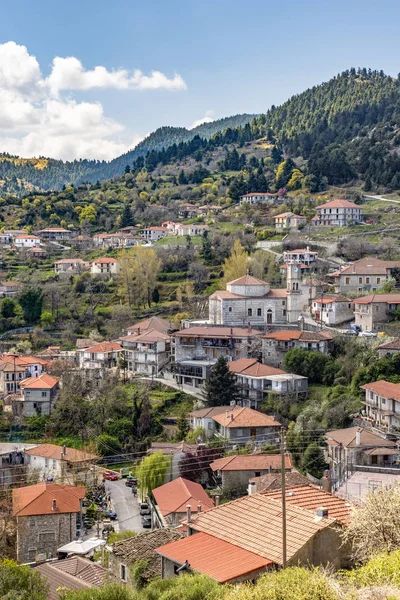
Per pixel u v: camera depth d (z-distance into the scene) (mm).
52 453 99750
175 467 88188
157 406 119188
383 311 126188
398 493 39625
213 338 130125
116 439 112062
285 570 35219
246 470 81062
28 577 46031
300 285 142875
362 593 33125
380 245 177625
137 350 138750
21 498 76062
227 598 33688
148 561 49094
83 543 62344
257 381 112000
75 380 128125
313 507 44250
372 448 76688
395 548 37781
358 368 108500
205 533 43344
